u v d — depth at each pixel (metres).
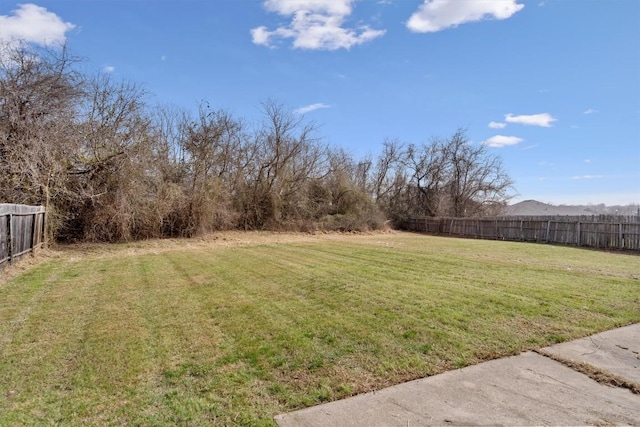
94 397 2.56
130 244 13.16
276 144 21.14
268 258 10.05
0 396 2.57
